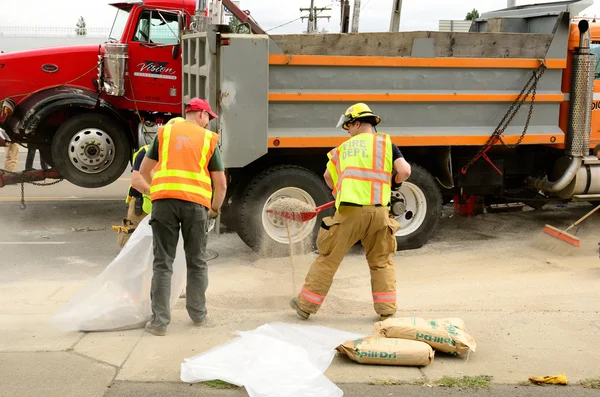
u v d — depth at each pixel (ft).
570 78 28.12
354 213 17.29
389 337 15.30
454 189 29.58
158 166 16.81
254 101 24.23
